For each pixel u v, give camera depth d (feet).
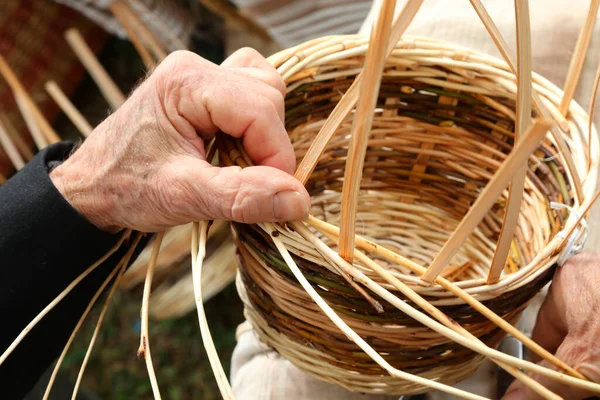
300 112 2.68
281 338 2.52
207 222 2.35
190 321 5.80
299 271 2.23
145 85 2.39
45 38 6.38
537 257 2.33
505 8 3.01
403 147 2.85
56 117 7.20
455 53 2.64
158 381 5.51
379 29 2.00
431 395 2.73
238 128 2.35
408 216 2.95
